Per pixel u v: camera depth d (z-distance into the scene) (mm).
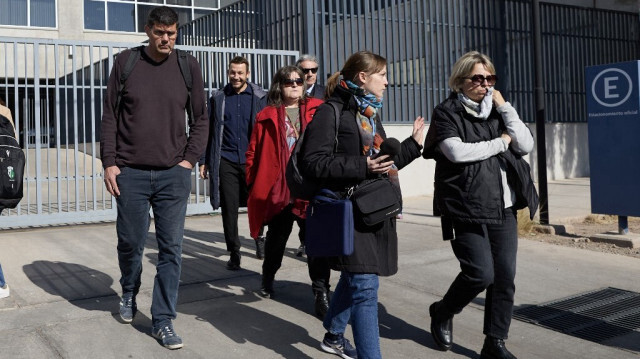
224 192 5266
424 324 3963
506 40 11742
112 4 18250
